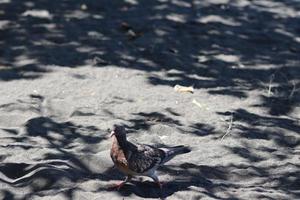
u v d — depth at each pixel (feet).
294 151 38.50
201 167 35.65
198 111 43.21
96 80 47.29
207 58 52.60
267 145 39.06
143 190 32.91
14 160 35.45
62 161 35.19
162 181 33.99
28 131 39.14
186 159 36.50
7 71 48.26
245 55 53.93
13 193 32.19
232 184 34.40
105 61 50.57
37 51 51.78
